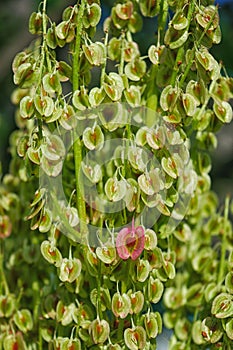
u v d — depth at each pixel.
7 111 1.25
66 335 0.72
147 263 0.67
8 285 0.80
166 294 0.77
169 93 0.68
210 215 0.81
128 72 0.72
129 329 0.68
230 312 0.67
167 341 0.82
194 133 0.76
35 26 0.70
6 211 0.81
